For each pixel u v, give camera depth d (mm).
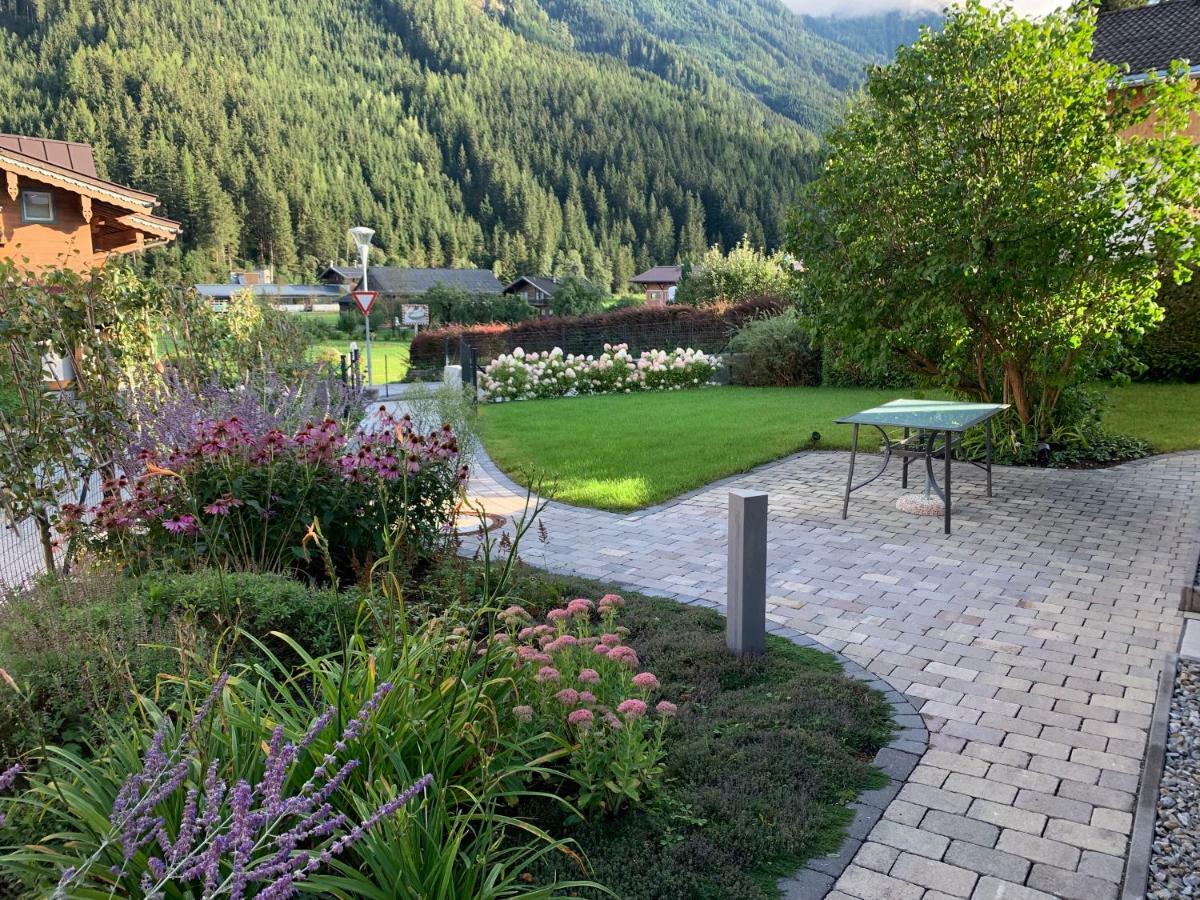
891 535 6461
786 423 11602
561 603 4797
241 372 7926
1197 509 7047
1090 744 3365
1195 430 9945
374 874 1992
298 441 4918
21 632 3129
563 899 2145
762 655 4160
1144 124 10273
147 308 6383
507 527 6801
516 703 2932
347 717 2363
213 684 2531
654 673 3936
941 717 3605
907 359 9266
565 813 2783
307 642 3672
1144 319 8242
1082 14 7988
